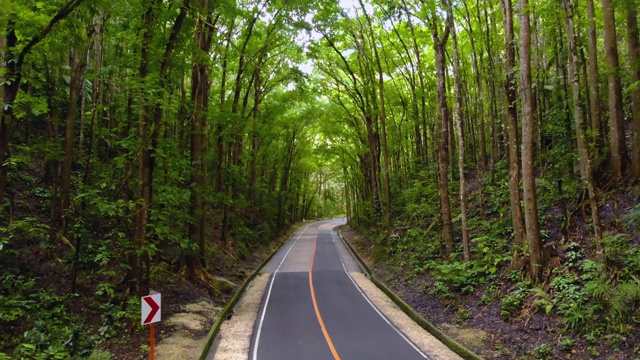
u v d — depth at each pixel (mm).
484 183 19812
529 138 10938
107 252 10078
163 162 11945
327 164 56531
